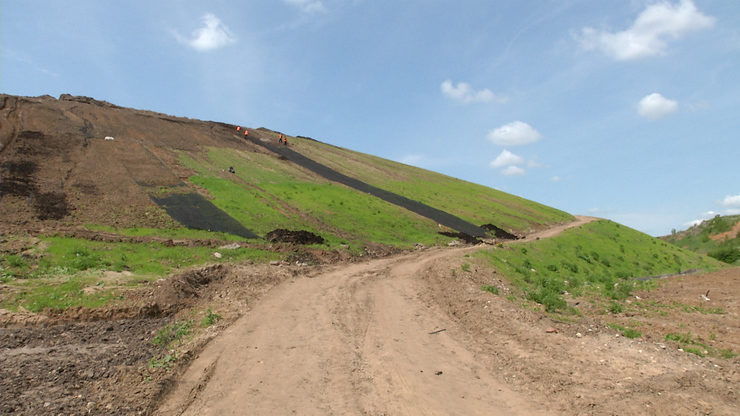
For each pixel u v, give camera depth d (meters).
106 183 31.73
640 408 8.06
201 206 32.31
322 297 17.92
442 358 11.45
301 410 8.62
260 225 31.56
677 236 81.50
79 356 10.64
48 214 24.81
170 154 43.53
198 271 19.28
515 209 62.28
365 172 63.16
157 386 9.18
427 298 18.41
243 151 55.12
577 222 64.75
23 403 8.01
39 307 13.66
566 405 8.52
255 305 16.06
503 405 8.78
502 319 14.16
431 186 64.38
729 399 8.32
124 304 14.66
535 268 28.56
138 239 23.80
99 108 52.44
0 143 32.38
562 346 11.58
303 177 50.19
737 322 16.11
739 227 68.75
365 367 10.84
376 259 29.39
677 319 16.61
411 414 8.51
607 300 20.94
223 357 11.20
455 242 37.59
